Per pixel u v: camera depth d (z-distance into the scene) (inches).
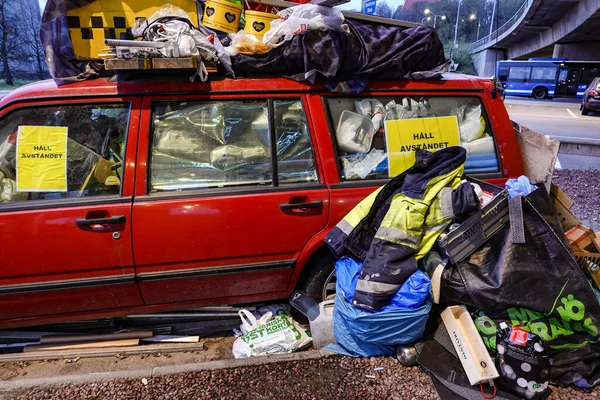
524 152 125.0
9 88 761.0
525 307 95.3
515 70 1098.7
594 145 336.8
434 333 106.0
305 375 99.7
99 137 99.9
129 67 90.4
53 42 100.6
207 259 103.1
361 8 307.3
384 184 111.0
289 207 104.2
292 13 110.1
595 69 1019.9
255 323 113.0
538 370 92.0
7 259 93.7
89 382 97.2
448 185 105.0
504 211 100.6
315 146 107.7
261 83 105.6
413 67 116.9
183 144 102.2
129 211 96.6
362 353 104.5
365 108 112.5
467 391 93.4
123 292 102.2
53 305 100.4
